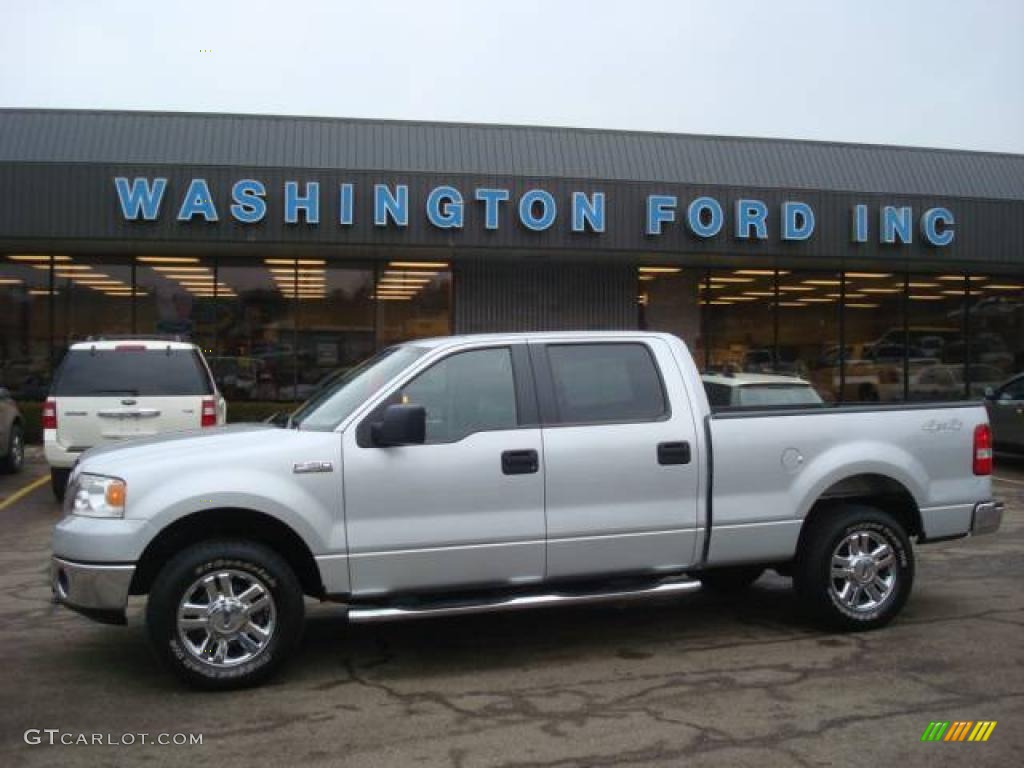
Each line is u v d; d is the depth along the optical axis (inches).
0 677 211.0
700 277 810.8
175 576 196.2
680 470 225.5
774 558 234.5
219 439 213.0
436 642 237.9
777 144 842.8
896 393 858.8
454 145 768.3
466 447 212.4
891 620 247.6
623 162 792.9
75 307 731.4
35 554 343.6
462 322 762.2
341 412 217.9
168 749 170.7
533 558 215.5
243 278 743.7
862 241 724.7
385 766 163.2
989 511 255.8
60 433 424.5
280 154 738.8
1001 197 871.7
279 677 210.5
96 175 627.2
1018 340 892.0
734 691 199.5
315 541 203.0
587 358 228.4
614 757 165.9
